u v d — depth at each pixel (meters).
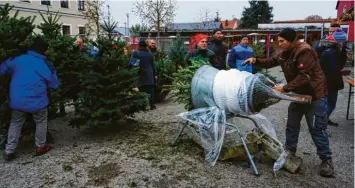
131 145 4.29
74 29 26.83
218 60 5.26
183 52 8.04
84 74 4.76
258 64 3.93
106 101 4.48
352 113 6.20
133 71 4.85
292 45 3.32
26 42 3.93
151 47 8.23
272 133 3.75
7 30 3.92
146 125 5.32
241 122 4.13
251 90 3.21
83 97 4.58
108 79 4.54
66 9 25.69
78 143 4.40
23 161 3.73
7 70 3.72
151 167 3.56
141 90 6.43
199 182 3.20
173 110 6.60
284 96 3.14
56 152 4.03
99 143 4.39
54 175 3.35
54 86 3.96
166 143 4.34
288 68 3.33
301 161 3.46
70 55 5.18
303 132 4.89
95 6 24.78
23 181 3.21
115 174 3.38
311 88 3.20
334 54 4.80
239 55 5.74
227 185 3.13
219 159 3.70
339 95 8.39
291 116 3.59
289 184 3.15
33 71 3.65
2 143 4.09
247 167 3.54
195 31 26.89
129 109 4.88
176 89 4.40
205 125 3.66
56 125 5.36
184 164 3.63
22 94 3.60
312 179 3.26
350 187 3.09
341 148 4.17
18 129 3.77
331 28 5.06
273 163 3.63
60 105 4.82
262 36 24.20
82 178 3.28
